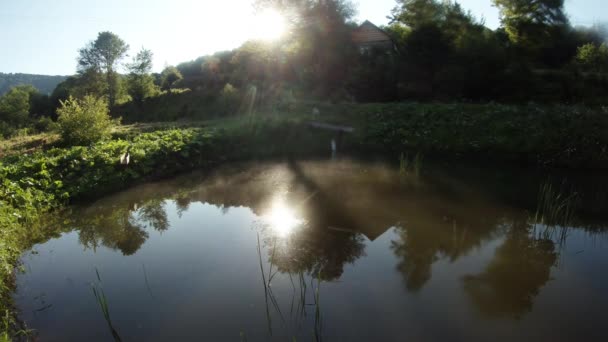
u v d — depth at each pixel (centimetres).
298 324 411
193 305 452
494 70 1923
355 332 395
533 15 2264
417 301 448
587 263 538
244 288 488
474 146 1359
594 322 401
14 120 5494
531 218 727
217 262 566
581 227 679
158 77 6638
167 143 1240
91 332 411
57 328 421
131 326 417
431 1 2273
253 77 2825
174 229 719
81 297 482
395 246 608
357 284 490
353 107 1838
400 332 393
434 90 2025
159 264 567
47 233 721
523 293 461
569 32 2392
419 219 729
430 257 566
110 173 1006
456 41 2083
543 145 1255
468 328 397
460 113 1557
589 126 1256
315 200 877
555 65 2419
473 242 618
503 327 397
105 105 1725
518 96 1831
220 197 927
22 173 905
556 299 445
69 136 1603
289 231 687
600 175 1051
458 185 976
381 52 2478
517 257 559
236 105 2573
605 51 2114
